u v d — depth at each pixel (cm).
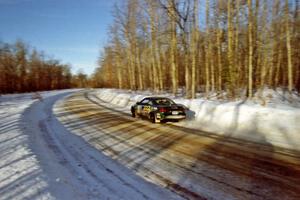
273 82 3459
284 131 991
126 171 637
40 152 799
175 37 2378
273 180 562
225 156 748
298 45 2673
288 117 1074
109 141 968
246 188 526
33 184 532
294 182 547
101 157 760
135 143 928
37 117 1686
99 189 527
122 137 1035
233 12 2141
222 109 1366
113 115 1770
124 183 561
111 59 5506
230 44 1956
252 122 1144
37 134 1111
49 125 1365
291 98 1808
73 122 1464
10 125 1318
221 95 2102
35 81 7581
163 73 3962
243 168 642
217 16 2266
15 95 4712
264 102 1388
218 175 599
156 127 1257
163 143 920
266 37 2456
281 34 2522
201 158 733
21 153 762
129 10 3512
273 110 1162
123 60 4597
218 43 2348
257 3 1939
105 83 8569
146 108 1473
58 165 680
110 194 503
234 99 1766
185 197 492
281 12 2398
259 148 830
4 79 5969
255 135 1015
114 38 4278
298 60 2705
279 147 834
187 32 2123
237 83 2180
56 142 964
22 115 1733
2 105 2680
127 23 3569
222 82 2848
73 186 538
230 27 1956
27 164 657
